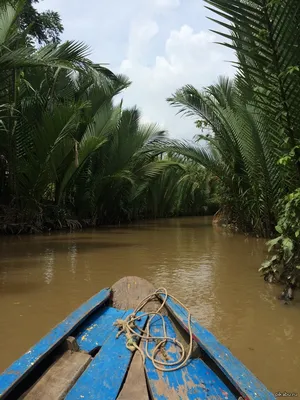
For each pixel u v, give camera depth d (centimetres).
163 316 371
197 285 608
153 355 285
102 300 383
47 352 262
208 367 271
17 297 537
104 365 270
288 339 393
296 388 302
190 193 3019
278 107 534
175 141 1408
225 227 1655
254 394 209
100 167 1708
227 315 465
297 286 546
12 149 1260
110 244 1095
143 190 2091
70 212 1658
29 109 1314
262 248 1015
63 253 918
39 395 233
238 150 1226
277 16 482
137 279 443
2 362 346
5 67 968
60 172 1454
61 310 482
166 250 982
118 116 1622
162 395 235
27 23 1852
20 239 1204
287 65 493
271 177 1028
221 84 1325
